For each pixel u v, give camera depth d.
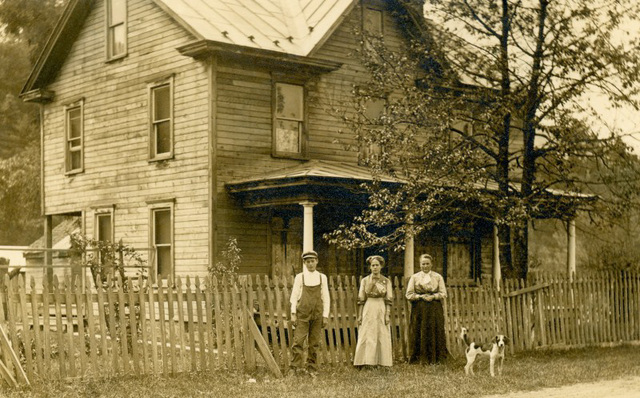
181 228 21.97
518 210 17.55
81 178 26.09
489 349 13.22
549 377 13.22
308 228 19.62
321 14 23.64
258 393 11.15
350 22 23.81
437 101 18.88
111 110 24.86
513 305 16.88
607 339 18.59
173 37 22.44
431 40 20.03
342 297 14.34
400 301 15.17
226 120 21.25
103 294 11.72
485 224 25.70
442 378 12.77
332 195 19.97
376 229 23.33
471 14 19.70
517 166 19.19
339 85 23.53
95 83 25.55
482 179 18.86
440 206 18.34
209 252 20.91
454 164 17.77
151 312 12.06
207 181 21.08
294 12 24.67
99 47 25.44
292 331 13.51
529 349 16.98
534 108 18.77
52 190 27.47
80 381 11.27
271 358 12.86
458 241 26.44
